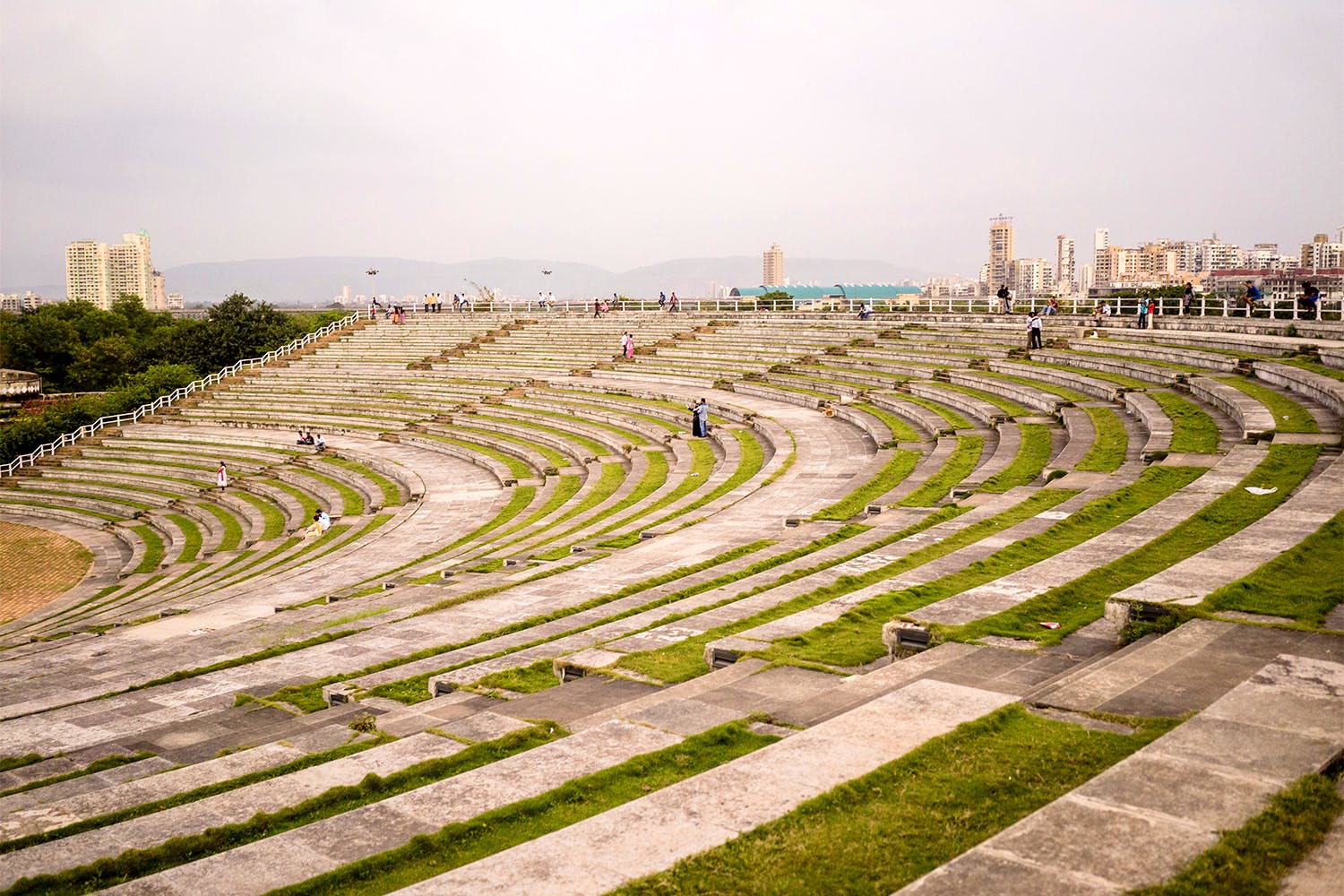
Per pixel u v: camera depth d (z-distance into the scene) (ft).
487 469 144.46
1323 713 22.77
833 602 42.01
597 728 26.78
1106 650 32.55
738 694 30.63
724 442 117.91
